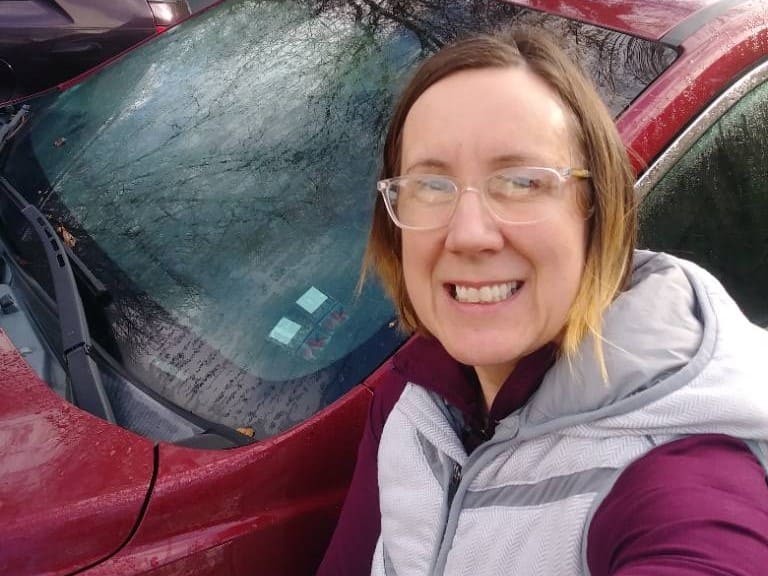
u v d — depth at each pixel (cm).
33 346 75
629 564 35
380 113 84
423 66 46
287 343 70
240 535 59
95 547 55
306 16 100
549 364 45
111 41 187
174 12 197
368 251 57
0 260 87
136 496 56
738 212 81
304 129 86
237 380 69
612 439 40
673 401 38
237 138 89
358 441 65
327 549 63
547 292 43
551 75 43
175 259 79
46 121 106
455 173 43
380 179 54
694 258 79
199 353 71
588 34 81
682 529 34
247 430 65
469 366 52
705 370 39
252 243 78
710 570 32
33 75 182
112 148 95
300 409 66
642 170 71
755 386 39
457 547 45
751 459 39
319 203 79
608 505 38
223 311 74
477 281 43
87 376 67
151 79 104
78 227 85
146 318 74
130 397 68
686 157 74
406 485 51
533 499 42
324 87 90
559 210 42
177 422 66
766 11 83
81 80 112
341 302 72
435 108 43
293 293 73
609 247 44
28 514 54
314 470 63
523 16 86
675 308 44
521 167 42
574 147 43
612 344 42
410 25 91
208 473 58
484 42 44
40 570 54
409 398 53
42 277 81
